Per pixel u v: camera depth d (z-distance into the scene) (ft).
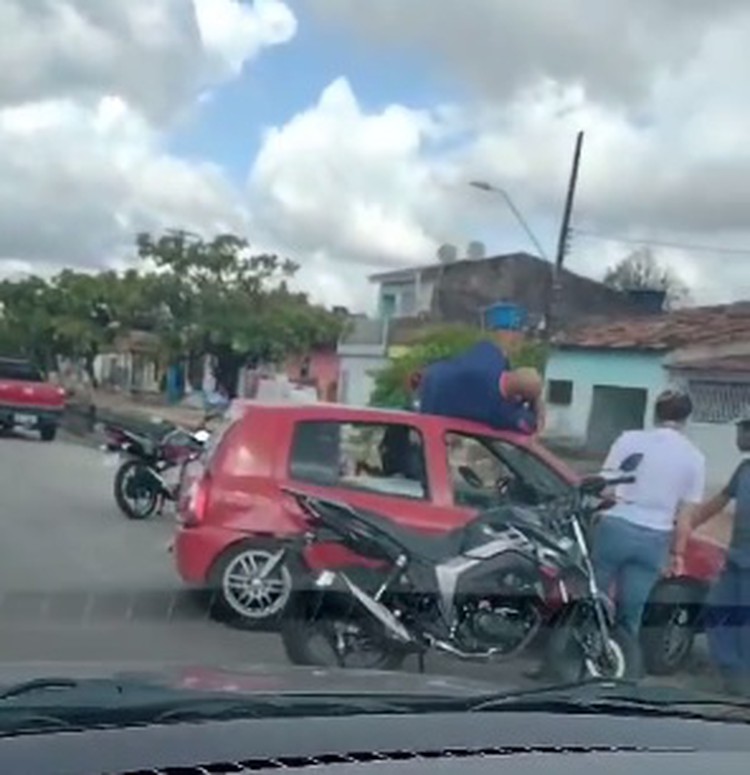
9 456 74.64
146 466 47.70
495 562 25.17
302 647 25.02
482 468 29.84
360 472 29.48
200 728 8.45
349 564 25.67
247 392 116.98
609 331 101.35
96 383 137.08
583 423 97.04
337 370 125.18
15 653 25.38
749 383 84.69
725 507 28.66
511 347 97.14
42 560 36.76
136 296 123.85
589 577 25.66
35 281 147.02
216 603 28.35
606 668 25.57
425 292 153.07
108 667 11.99
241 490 28.96
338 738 8.54
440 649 25.13
